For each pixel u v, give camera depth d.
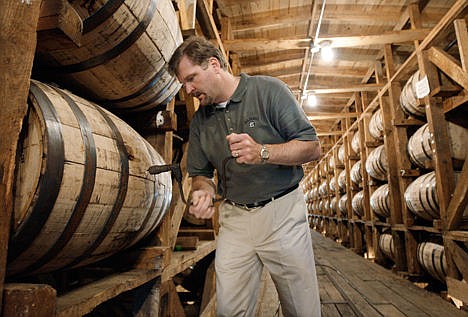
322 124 12.18
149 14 1.45
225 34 5.62
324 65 8.01
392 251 5.88
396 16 5.72
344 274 5.10
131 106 1.90
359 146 8.09
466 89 3.53
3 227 0.73
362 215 8.19
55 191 0.93
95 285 1.32
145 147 1.63
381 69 7.38
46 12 0.93
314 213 16.20
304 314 1.62
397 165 5.54
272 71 8.25
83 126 1.12
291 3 5.64
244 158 1.32
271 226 1.62
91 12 1.28
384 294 3.90
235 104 1.66
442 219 3.81
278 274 1.64
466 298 3.21
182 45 1.55
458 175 4.04
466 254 3.51
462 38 3.57
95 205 1.12
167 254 1.84
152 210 1.61
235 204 1.72
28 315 0.74
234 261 1.67
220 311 1.66
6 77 0.75
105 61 1.44
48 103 1.01
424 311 3.25
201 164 1.88
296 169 1.71
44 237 0.96
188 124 2.91
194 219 3.38
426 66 4.23
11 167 0.75
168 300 2.09
